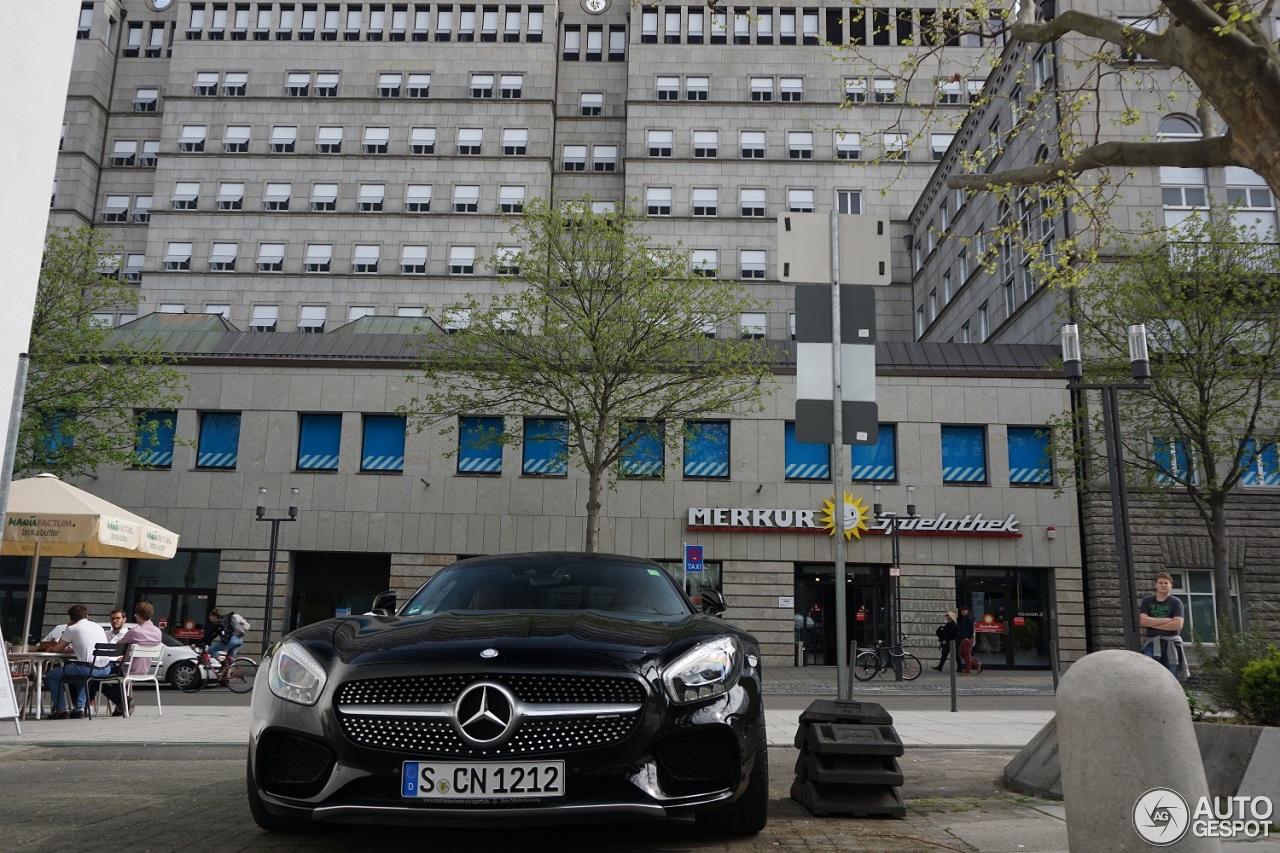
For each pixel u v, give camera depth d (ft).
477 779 12.42
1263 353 75.97
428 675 12.84
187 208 158.51
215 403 93.50
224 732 33.14
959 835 15.46
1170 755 10.46
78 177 167.02
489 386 85.15
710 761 13.52
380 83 163.12
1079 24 27.02
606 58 169.58
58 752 27.91
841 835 15.44
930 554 91.71
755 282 153.69
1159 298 77.87
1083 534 91.81
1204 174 94.79
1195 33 22.00
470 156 158.92
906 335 154.20
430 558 91.25
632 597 17.39
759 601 91.15
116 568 91.45
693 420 86.07
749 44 162.30
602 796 12.74
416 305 153.48
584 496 92.12
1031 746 21.40
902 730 34.96
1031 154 102.06
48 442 82.12
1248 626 21.08
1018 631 91.71
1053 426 84.94
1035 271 36.73
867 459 93.45
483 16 165.89
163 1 178.50
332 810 12.64
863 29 162.40
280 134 160.66
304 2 166.09
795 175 157.38
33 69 34.04
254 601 90.27
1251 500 89.30
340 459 92.58
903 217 157.17
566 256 81.10
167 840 14.89
